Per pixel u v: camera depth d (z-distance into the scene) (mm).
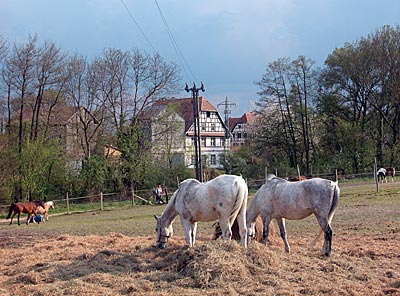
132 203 42375
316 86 59500
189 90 38531
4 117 45656
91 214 36125
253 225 12656
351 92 57062
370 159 55531
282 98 60219
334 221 19203
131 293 8898
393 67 53406
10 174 41688
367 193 32062
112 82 49375
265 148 62094
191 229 11977
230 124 105312
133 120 49688
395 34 53688
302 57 58969
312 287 8750
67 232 21125
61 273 10727
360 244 13508
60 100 48500
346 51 56406
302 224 18547
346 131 55969
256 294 8438
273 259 10180
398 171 50812
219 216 11312
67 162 49094
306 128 59531
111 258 11727
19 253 14305
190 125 75188
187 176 50812
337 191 11367
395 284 9141
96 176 48125
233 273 9336
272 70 60062
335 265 10383
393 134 56812
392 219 18750
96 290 9227
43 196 46625
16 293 9391
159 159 50781
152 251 12312
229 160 57688
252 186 43375
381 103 55062
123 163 48906
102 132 50281
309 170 57906
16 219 35531
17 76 45094
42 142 45812
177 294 8641
